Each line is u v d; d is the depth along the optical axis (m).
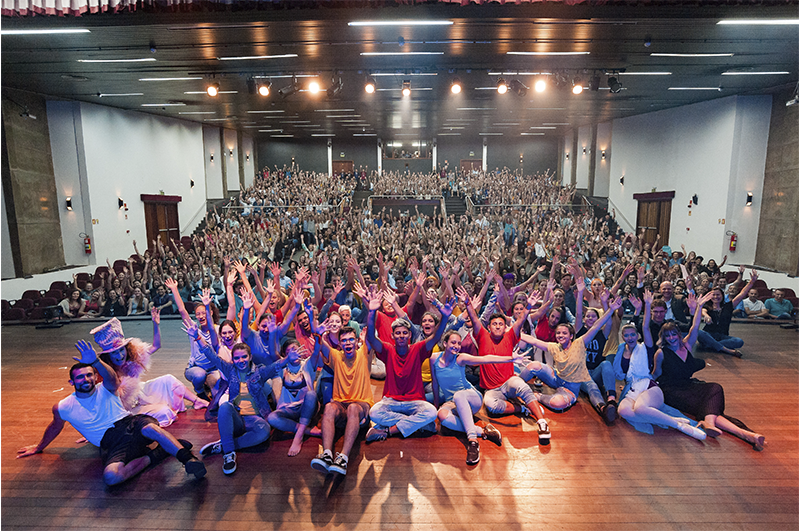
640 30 7.62
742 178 12.52
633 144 17.27
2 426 4.20
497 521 2.84
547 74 10.59
